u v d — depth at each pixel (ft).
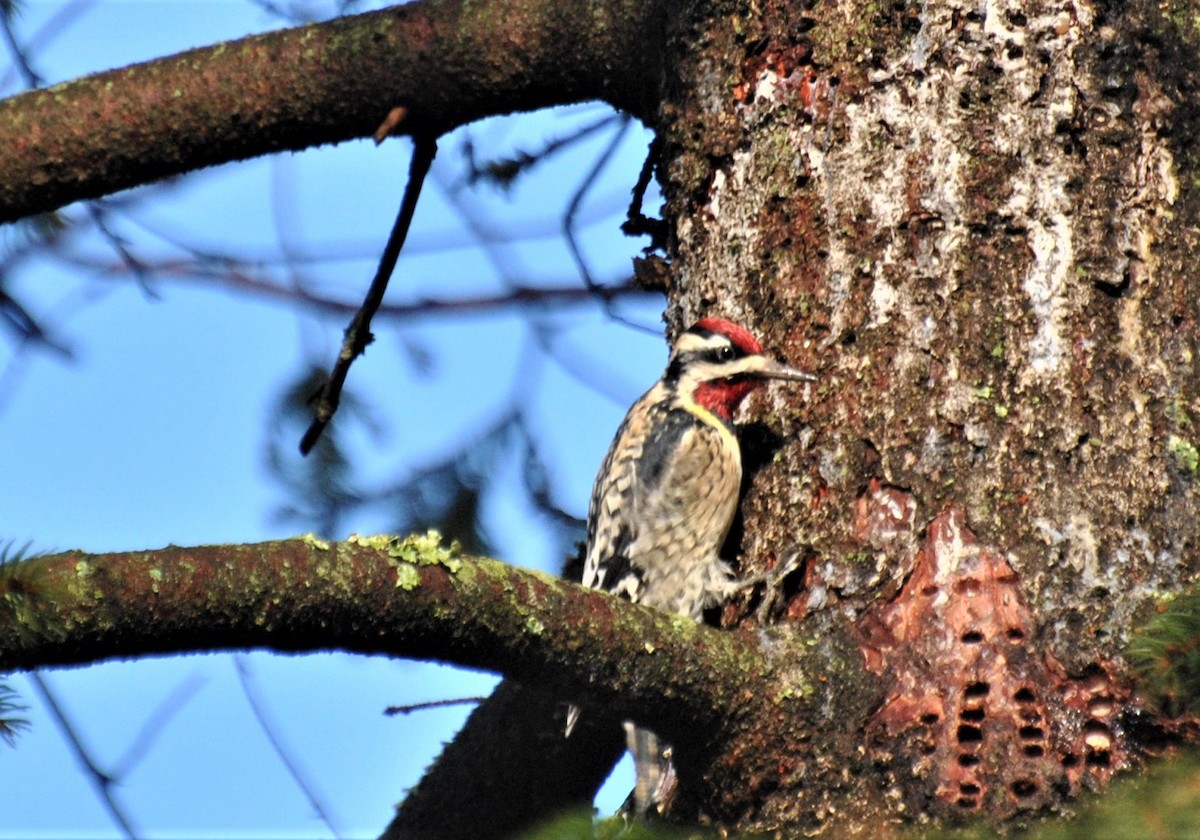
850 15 27.45
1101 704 23.54
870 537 25.57
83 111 28.58
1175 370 25.20
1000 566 24.53
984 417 25.29
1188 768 18.08
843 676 24.29
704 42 28.86
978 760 23.54
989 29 26.43
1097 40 26.20
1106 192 25.79
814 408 26.86
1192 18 26.73
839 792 23.86
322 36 29.27
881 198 26.73
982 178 26.07
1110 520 24.45
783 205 27.81
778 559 26.71
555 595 21.65
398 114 29.25
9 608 18.24
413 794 32.17
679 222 29.60
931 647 24.36
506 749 31.24
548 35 29.37
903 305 26.23
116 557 19.13
